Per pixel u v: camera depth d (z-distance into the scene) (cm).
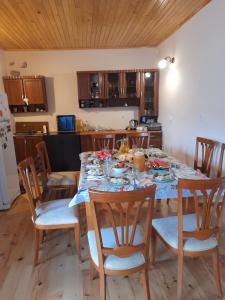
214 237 155
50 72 498
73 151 466
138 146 350
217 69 273
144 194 124
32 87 468
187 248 150
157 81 491
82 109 519
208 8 283
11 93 467
